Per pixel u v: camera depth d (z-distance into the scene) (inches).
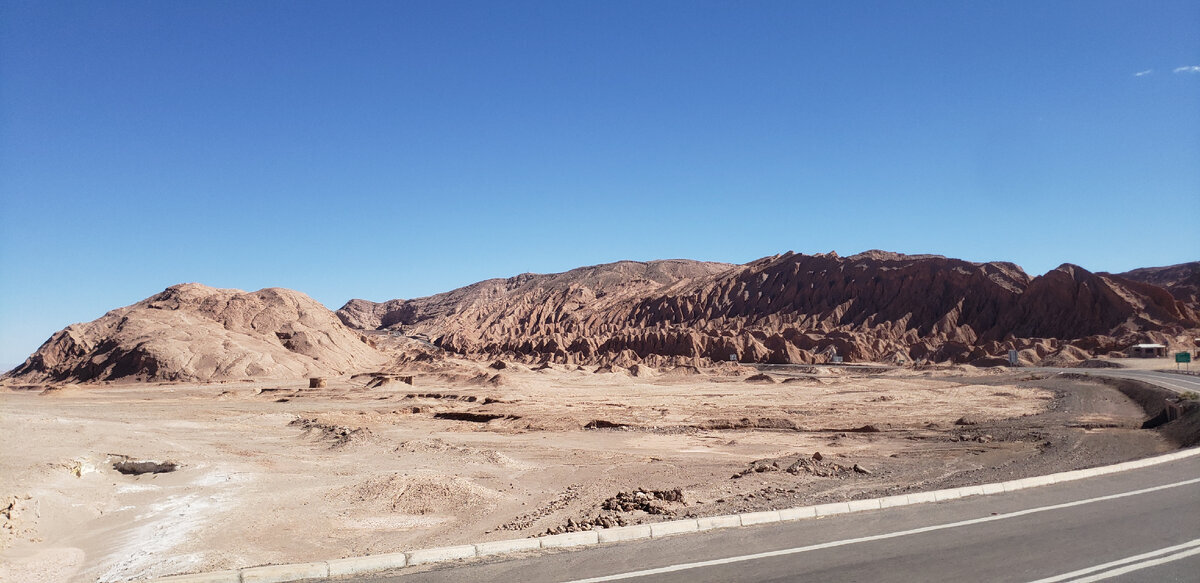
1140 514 460.4
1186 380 2262.6
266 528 837.8
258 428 2081.7
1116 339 4530.0
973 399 2426.2
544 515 815.1
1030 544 400.2
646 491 777.6
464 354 7647.6
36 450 1270.9
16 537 771.4
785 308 6943.9
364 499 967.0
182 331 5438.0
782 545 403.5
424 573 364.2
